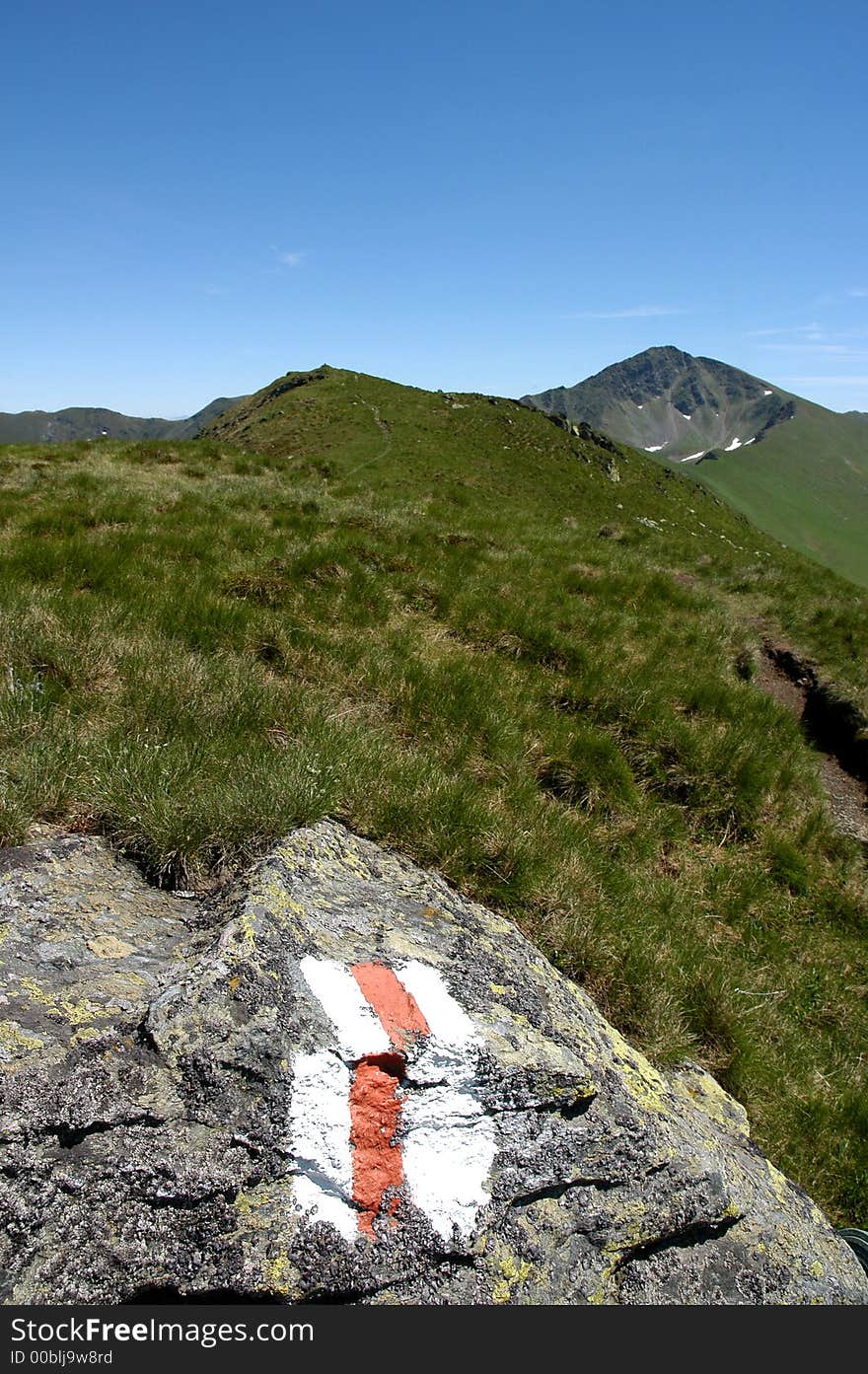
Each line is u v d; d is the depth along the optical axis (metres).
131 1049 0.67
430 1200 0.66
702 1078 1.01
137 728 1.28
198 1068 0.66
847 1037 1.32
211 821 0.97
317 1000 0.72
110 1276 0.59
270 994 0.71
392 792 1.19
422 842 1.14
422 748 1.55
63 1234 0.59
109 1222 0.60
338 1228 0.63
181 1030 0.67
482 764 1.56
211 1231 0.61
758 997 1.30
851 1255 0.83
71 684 1.40
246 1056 0.67
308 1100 0.66
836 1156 1.08
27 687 1.28
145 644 1.57
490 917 0.99
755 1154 0.90
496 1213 0.67
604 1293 0.68
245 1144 0.64
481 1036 0.74
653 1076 0.87
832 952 1.50
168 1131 0.63
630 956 1.11
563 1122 0.73
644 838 1.59
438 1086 0.70
